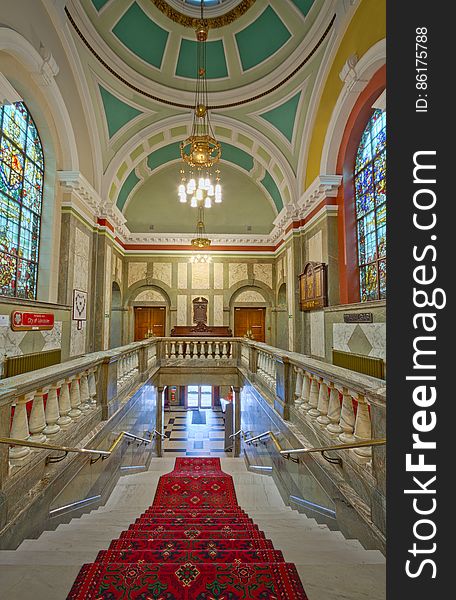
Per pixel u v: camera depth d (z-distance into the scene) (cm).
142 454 704
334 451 289
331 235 830
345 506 249
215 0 822
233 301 1501
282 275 1390
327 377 304
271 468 531
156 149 1162
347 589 149
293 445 392
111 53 823
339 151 821
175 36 866
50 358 662
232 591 148
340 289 818
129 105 958
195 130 1095
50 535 248
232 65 927
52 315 676
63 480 292
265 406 573
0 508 199
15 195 650
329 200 834
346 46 728
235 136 1136
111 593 146
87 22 730
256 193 1504
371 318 595
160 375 950
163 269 1479
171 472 693
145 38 850
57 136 753
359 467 240
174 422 1448
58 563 176
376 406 211
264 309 1519
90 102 866
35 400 274
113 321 1436
